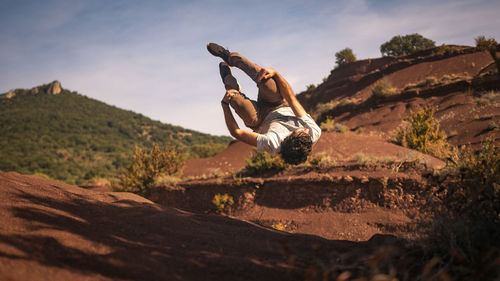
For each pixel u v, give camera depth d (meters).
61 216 3.04
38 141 118.94
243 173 14.14
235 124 4.23
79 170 81.69
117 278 2.15
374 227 8.91
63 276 2.01
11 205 2.94
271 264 2.73
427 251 2.97
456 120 21.05
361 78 48.16
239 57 4.45
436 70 37.97
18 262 2.01
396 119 26.80
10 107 168.00
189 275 2.37
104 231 2.98
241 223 4.34
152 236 3.12
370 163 11.05
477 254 2.42
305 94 63.69
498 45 36.72
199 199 13.73
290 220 10.45
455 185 3.67
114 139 140.12
